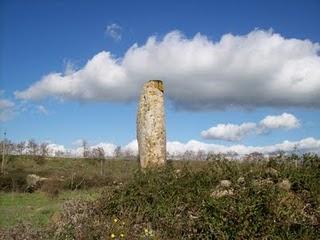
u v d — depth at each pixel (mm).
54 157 53812
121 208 12102
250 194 10938
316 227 9906
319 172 12156
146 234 10523
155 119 17828
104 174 34312
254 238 9672
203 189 12008
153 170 13844
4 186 31469
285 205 10625
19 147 55656
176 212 11297
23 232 11906
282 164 12844
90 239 10633
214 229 10047
